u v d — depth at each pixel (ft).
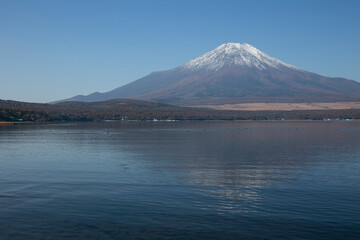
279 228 70.74
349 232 68.85
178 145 240.32
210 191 98.48
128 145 239.30
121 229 70.23
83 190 99.25
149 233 68.33
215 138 309.63
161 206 83.87
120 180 113.70
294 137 323.37
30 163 152.05
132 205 84.64
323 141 278.67
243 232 68.85
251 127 552.00
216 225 72.13
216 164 150.71
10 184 107.04
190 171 131.75
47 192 96.84
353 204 85.76
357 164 151.53
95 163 152.35
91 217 76.48
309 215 77.77
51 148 217.36
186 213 79.00
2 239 65.72
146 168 138.92
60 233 68.44
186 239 65.87
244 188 102.42
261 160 164.04
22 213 78.95
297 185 106.73
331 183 110.01
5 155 180.86
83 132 396.16
